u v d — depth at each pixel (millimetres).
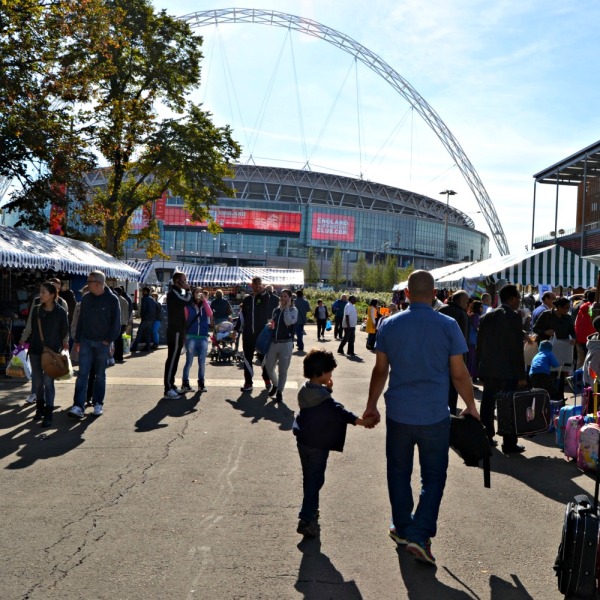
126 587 3498
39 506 4832
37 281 16578
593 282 15781
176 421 8203
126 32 22000
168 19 28750
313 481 4359
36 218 23422
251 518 4664
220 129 31672
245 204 172750
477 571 3846
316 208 175875
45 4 19078
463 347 3953
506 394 6949
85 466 5992
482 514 4910
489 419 7273
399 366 3957
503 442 7125
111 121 24234
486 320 7195
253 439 7258
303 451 4387
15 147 21016
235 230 172000
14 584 3500
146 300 18906
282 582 3615
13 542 4109
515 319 7086
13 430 7527
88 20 20125
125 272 18578
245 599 3391
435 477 3930
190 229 169875
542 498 5363
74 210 24094
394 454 4027
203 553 4000
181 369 14273
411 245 190375
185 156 30547
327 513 4824
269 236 174750
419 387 3910
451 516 4848
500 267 15875
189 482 5531
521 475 6113
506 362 7078
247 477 5719
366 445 7125
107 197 29891
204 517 4660
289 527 4504
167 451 6621
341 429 4336
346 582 3637
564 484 5805
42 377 7746
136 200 32531
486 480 4215
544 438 7910
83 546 4066
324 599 3416
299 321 21062
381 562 3939
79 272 14953
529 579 3746
